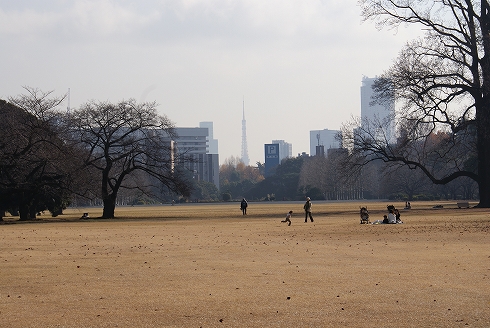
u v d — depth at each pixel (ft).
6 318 42.57
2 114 218.59
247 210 320.09
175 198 641.40
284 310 44.29
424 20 218.38
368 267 66.18
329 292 51.16
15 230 146.20
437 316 41.63
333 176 561.84
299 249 87.40
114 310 45.01
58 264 71.97
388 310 43.75
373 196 602.03
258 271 64.23
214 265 69.67
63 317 42.78
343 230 126.82
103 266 69.72
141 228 150.71
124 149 231.50
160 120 229.04
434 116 217.97
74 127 224.53
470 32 214.90
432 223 140.97
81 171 209.97
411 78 213.66
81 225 173.06
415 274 60.29
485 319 40.60
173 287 54.75
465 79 213.05
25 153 199.93
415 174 489.67
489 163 223.92
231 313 43.55
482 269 62.80
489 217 159.74
